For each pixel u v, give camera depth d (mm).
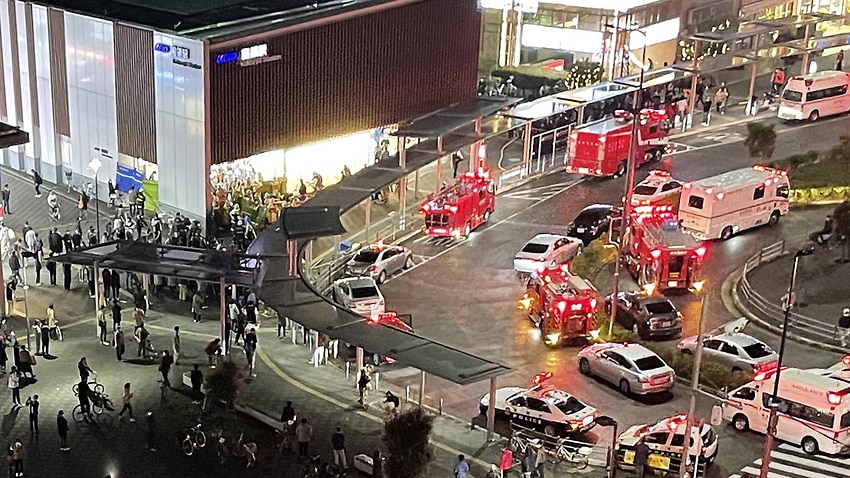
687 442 40250
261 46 65812
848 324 54500
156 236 63125
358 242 65812
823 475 43719
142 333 51344
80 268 60719
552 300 53938
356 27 70938
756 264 62375
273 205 65438
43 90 74125
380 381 50438
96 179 64688
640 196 68875
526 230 67750
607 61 88688
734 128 84688
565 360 52875
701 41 88750
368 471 42312
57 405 46969
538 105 77812
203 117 64438
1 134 54344
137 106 68125
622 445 43750
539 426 45844
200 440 44094
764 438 46438
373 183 64750
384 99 74312
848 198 71188
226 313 53781
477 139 72312
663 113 77500
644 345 53844
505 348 53969
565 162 78500
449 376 42938
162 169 67875
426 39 75812
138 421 45906
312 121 70250
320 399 48125
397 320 53156
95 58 69938
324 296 51938
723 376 50375
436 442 45125
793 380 45938
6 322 54719
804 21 92125
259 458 43406
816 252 63844
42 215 69438
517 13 90375
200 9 69500
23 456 42656
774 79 91000
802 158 75562
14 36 74500
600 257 62969
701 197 64938
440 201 66062
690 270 59469
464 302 58812
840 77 85875
